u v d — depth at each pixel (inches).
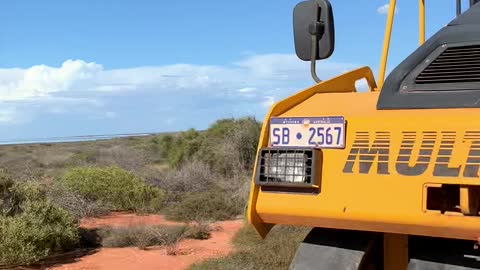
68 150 1747.0
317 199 122.6
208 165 869.2
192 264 374.0
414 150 116.3
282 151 128.0
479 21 135.9
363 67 183.3
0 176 470.0
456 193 112.4
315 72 163.3
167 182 773.9
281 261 349.1
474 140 111.5
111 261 404.8
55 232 420.5
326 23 162.4
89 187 628.7
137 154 1032.2
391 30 182.4
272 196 127.7
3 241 385.1
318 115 130.9
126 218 578.9
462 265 121.2
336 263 129.1
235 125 949.8
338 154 123.5
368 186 118.0
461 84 126.8
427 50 136.3
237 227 524.1
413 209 112.7
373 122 123.3
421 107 126.3
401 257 133.1
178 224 527.2
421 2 188.5
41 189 503.8
